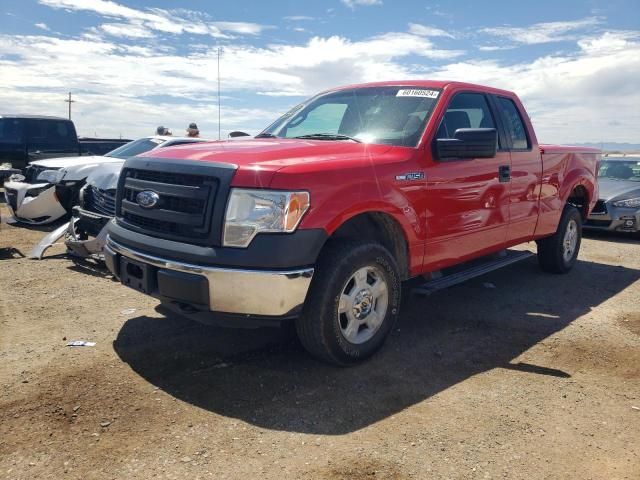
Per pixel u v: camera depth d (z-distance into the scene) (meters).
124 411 3.17
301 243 3.35
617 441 3.02
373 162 3.89
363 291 3.85
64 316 4.76
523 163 5.52
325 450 2.85
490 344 4.43
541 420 3.22
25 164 14.35
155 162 3.82
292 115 5.41
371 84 5.24
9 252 7.18
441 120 4.54
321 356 3.75
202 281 3.34
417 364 3.99
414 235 4.20
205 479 2.58
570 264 6.99
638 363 4.11
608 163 11.86
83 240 6.30
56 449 2.78
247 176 3.35
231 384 3.56
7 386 3.42
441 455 2.83
